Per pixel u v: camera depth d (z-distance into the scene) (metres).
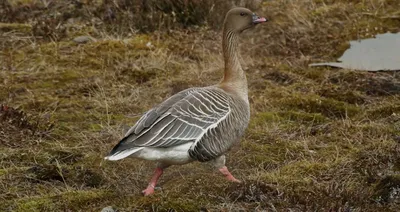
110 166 12.06
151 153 10.24
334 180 11.06
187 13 19.22
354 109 14.65
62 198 10.59
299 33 18.64
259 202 10.21
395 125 13.54
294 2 20.25
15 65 16.84
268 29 18.91
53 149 12.65
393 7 19.81
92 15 19.97
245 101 11.58
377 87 15.61
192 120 10.45
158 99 15.26
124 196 10.67
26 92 15.59
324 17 19.36
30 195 10.95
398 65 16.70
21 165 12.09
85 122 14.12
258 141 13.12
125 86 15.92
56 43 18.02
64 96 15.48
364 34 18.48
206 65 16.80
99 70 16.81
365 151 12.11
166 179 11.66
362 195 10.39
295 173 11.48
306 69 16.88
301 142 12.94
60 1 20.84
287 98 15.06
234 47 11.94
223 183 10.80
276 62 17.31
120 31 19.00
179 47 17.94
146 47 17.89
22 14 20.19
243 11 12.02
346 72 16.30
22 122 13.49
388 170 11.39
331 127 13.71
